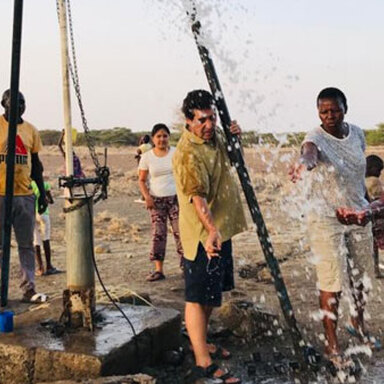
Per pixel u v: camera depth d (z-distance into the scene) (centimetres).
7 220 555
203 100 489
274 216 1521
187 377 504
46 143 6297
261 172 2298
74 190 584
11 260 1012
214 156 497
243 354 563
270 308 688
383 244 580
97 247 1118
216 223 504
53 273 929
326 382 503
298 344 513
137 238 1296
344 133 539
